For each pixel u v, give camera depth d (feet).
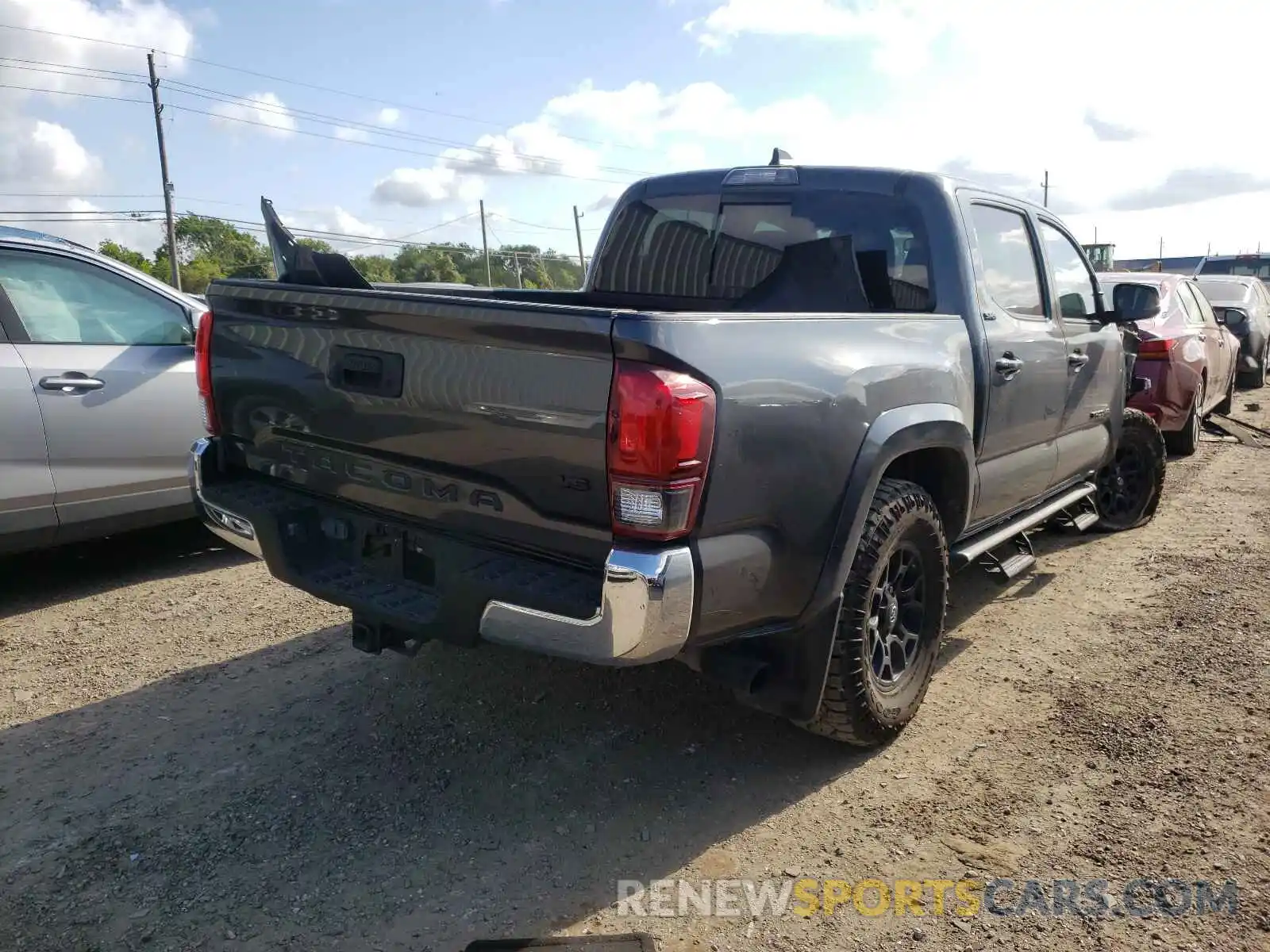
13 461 15.15
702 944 8.04
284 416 10.64
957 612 15.89
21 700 12.55
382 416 9.56
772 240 14.01
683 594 8.01
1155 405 26.50
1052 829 9.58
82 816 9.89
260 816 9.89
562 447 8.24
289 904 8.54
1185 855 9.09
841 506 9.59
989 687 12.92
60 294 16.11
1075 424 16.19
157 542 19.66
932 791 10.34
